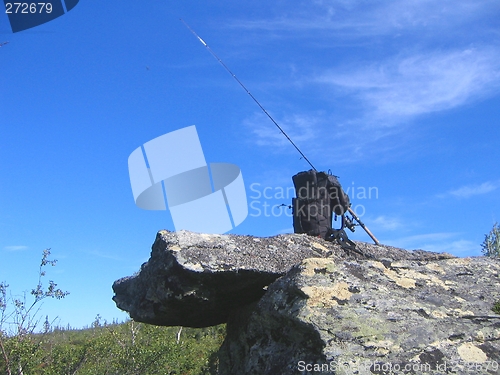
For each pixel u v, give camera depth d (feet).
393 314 8.01
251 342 9.78
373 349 7.35
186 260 9.70
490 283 9.53
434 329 7.79
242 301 10.59
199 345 43.68
